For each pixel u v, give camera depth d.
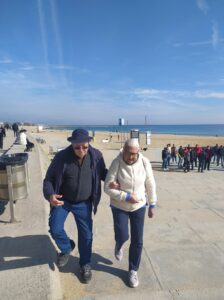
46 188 3.62
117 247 3.96
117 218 3.81
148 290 3.71
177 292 3.67
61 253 3.97
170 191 10.49
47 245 4.37
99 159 3.80
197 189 10.92
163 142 48.09
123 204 3.75
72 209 3.79
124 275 4.03
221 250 4.92
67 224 6.02
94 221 6.46
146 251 4.84
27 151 15.89
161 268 4.27
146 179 3.83
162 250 4.89
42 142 35.34
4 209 5.94
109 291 3.68
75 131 3.55
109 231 5.80
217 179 13.73
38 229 4.94
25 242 4.46
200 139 58.22
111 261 4.40
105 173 3.93
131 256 3.82
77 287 3.73
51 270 3.77
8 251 4.18
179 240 5.38
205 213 7.25
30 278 3.51
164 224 6.31
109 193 3.71
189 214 7.14
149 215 3.91
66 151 3.67
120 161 3.71
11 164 5.20
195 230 5.95
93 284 3.80
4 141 32.44
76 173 3.65
